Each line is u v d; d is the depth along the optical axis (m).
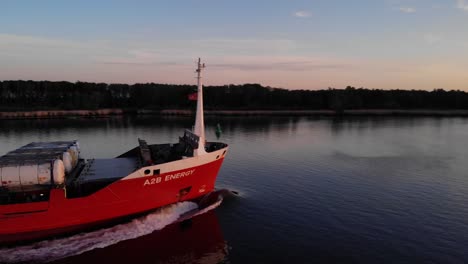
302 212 21.64
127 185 17.98
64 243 16.88
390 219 20.75
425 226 19.78
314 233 18.61
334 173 32.25
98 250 16.39
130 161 23.03
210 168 21.73
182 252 16.39
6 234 16.36
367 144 52.16
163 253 16.25
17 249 16.33
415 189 27.22
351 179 30.08
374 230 19.12
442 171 33.75
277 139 56.09
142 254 16.14
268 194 25.12
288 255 16.23
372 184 28.53
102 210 17.78
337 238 18.06
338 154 42.88
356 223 20.06
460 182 29.45
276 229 19.05
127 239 17.42
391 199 24.56
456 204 23.62
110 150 46.19
